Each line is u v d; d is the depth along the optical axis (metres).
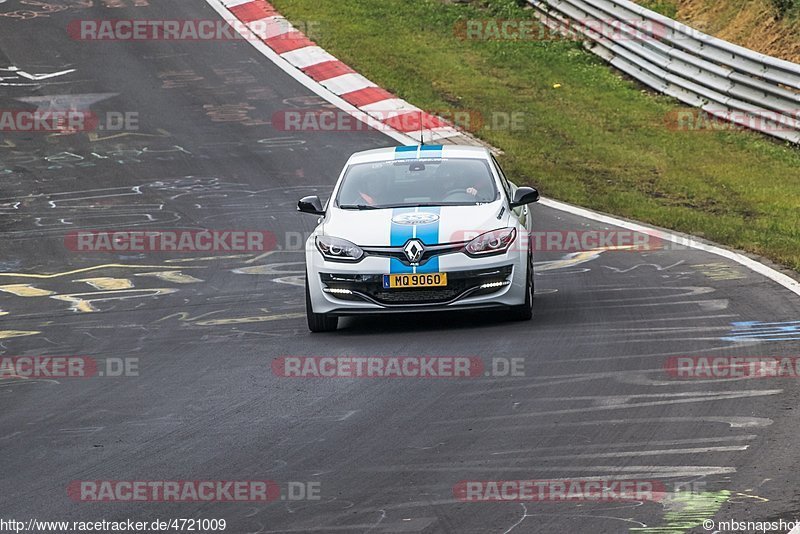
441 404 26.45
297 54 87.38
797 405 24.72
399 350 32.09
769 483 20.28
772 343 30.36
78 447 24.81
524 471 21.58
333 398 27.53
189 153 68.44
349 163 39.59
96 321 39.62
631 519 19.00
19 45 89.75
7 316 41.25
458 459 22.47
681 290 38.59
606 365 29.14
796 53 75.94
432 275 33.78
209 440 24.73
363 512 19.91
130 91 80.25
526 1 97.88
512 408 25.81
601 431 23.73
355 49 88.06
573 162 65.06
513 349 31.39
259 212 57.16
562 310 36.72
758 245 45.53
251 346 34.12
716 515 19.02
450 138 70.00
